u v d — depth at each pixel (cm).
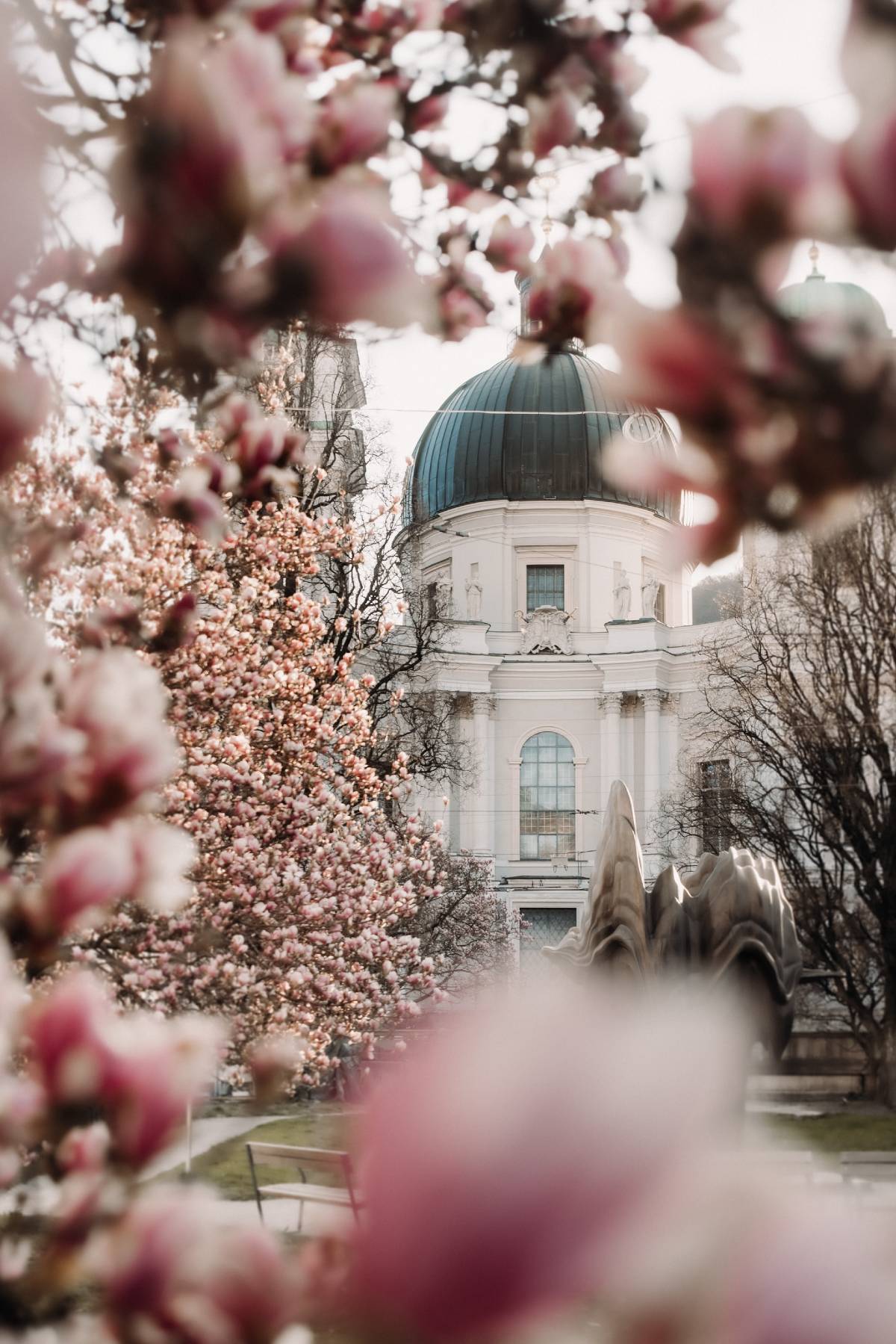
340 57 264
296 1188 1148
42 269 114
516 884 5266
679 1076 48
